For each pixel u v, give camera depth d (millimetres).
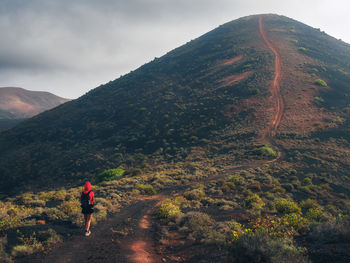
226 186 22156
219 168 33719
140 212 13688
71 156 54125
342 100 54062
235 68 79812
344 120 44938
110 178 36500
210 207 14883
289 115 49781
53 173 48156
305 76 65562
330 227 6734
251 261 4844
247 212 11633
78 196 18750
